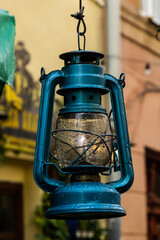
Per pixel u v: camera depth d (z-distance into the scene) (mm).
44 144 2262
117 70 7559
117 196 2275
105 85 2385
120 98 2391
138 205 8375
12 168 6395
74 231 6621
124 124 2375
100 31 7777
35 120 6453
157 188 9148
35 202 6520
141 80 8750
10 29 3100
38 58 6711
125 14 8547
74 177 2307
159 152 9047
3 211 6273
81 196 2215
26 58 6496
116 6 7781
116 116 2383
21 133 6227
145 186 8609
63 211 2207
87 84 2316
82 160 2281
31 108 6410
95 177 2305
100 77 2346
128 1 8695
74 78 2322
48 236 6508
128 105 8328
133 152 8391
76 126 2287
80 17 2393
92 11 7680
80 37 7414
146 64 8789
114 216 2350
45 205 6547
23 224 6441
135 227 8250
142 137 8641
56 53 7027
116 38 7660
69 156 2285
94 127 2291
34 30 6727
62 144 2297
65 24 7219
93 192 2223
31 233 6453
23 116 6273
